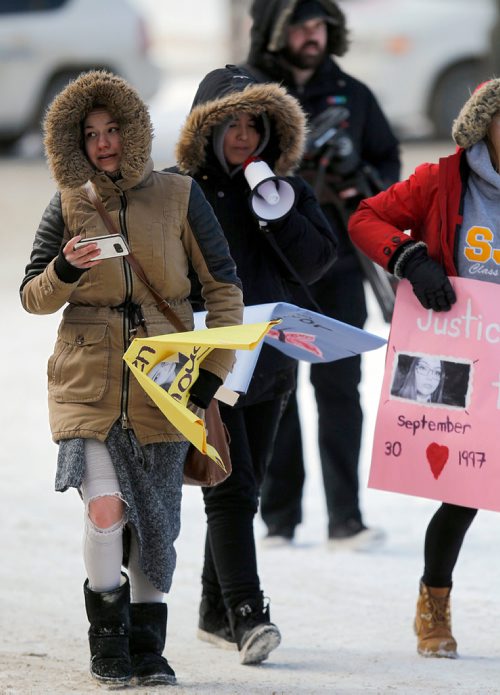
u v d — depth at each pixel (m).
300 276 14.29
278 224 13.91
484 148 13.33
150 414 12.22
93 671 12.31
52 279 11.80
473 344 13.52
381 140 19.20
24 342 33.22
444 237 13.53
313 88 18.58
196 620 16.14
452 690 12.51
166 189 12.43
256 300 14.18
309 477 23.77
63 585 17.36
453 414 13.60
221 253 12.64
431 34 53.06
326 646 14.81
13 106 55.34
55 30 55.12
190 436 11.57
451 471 13.61
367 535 19.33
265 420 14.53
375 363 30.12
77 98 11.99
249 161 13.84
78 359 12.20
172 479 12.53
